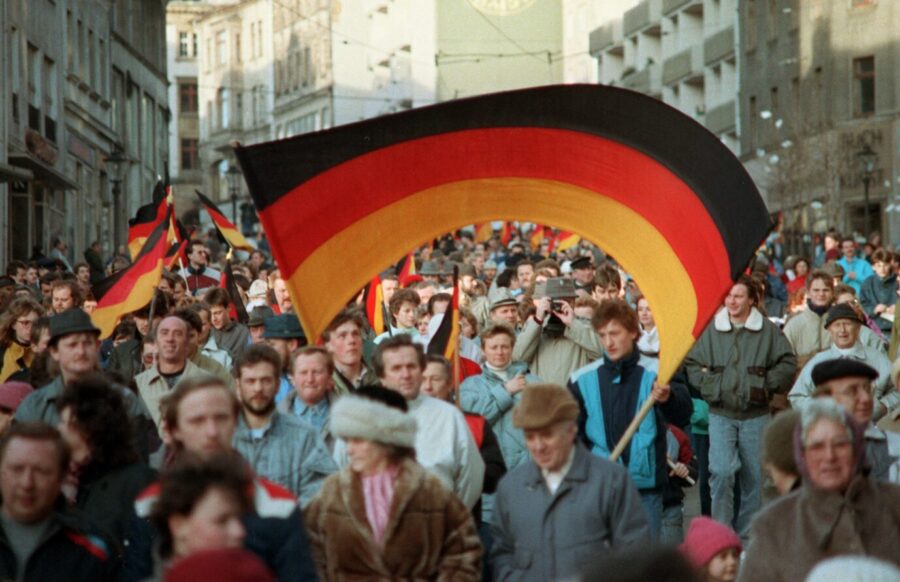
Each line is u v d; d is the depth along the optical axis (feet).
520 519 32.50
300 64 458.91
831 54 233.96
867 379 35.29
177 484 23.76
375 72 422.41
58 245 146.92
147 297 59.93
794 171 219.82
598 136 40.98
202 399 29.50
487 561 34.45
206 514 23.67
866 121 228.84
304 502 34.40
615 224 41.88
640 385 41.70
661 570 16.28
